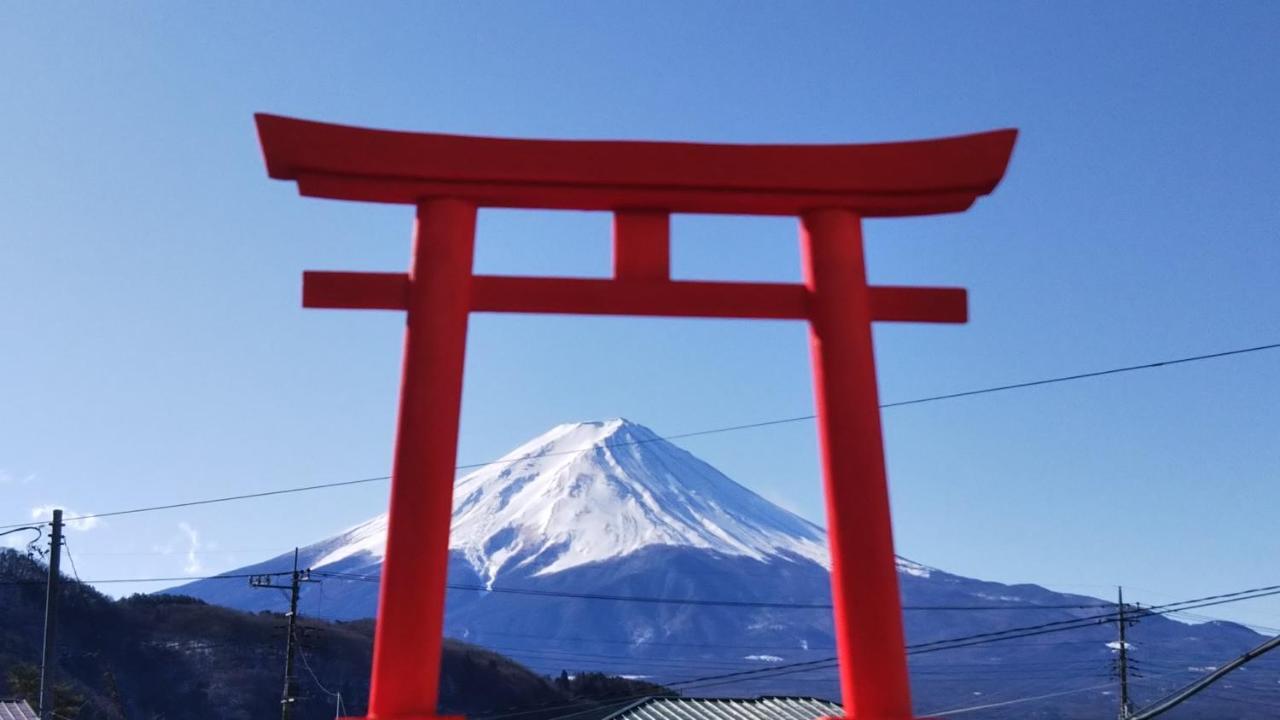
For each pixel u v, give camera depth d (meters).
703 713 28.16
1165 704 19.52
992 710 198.50
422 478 8.47
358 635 86.50
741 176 9.05
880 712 8.08
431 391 8.66
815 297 9.05
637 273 9.23
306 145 8.92
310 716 72.38
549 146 9.06
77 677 63.66
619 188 9.11
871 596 8.26
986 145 9.08
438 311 8.84
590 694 84.56
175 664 71.69
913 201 9.20
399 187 9.07
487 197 9.13
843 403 8.72
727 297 9.16
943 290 9.25
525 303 9.08
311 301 8.97
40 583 67.19
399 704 8.06
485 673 86.12
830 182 9.08
